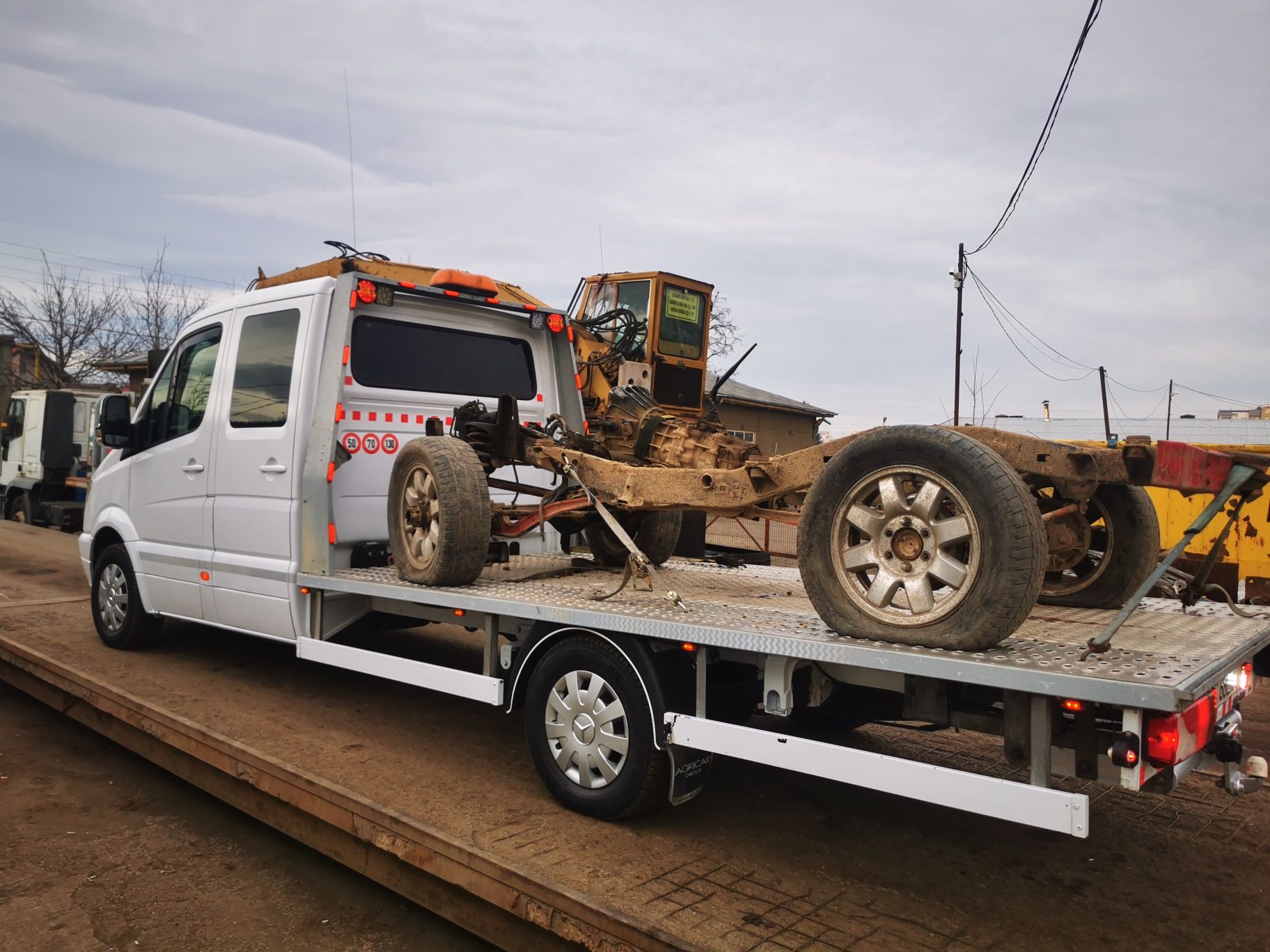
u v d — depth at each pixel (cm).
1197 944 296
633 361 1038
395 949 339
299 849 425
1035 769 275
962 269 2552
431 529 457
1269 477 295
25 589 934
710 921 292
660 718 353
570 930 284
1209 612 407
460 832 357
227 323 574
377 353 526
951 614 291
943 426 332
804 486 358
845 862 348
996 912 312
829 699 369
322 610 497
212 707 525
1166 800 428
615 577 505
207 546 567
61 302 3194
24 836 435
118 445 634
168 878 392
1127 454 303
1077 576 421
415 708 537
